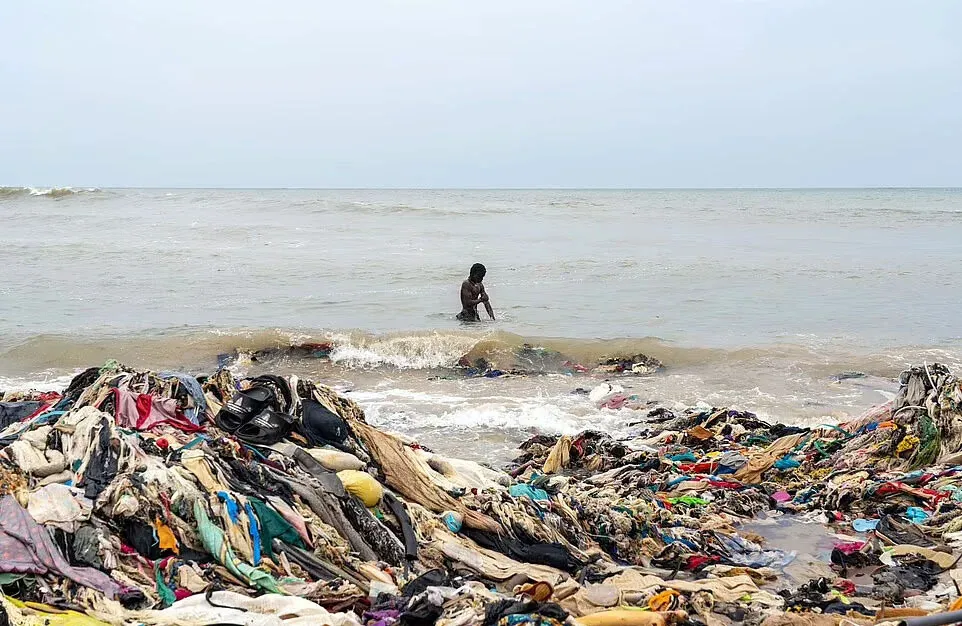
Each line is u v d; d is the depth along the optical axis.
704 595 6.10
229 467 6.49
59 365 14.45
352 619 5.09
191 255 29.23
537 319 18.19
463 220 47.47
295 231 39.59
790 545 7.71
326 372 14.54
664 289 22.39
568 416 12.13
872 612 5.79
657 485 9.34
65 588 5.14
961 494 8.41
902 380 10.53
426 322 17.69
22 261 27.36
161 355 14.96
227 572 5.62
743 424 11.42
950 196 121.44
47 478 6.07
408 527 6.74
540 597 5.90
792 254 31.19
